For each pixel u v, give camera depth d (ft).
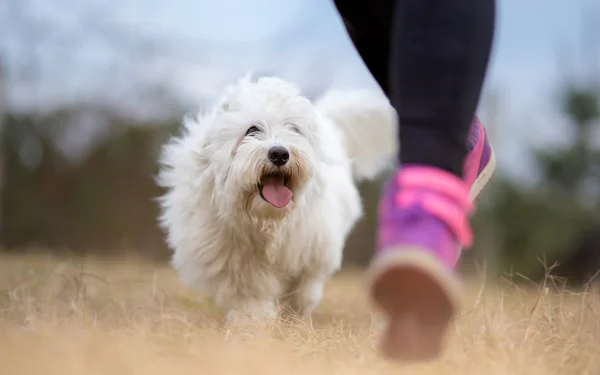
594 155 65.82
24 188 54.03
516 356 9.84
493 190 58.59
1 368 8.08
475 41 7.82
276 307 17.17
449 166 7.82
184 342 10.11
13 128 53.62
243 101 16.52
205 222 16.49
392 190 7.89
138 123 54.08
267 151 15.61
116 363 8.41
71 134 54.39
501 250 59.16
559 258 60.75
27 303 13.52
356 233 50.52
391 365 9.41
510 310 14.44
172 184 17.61
